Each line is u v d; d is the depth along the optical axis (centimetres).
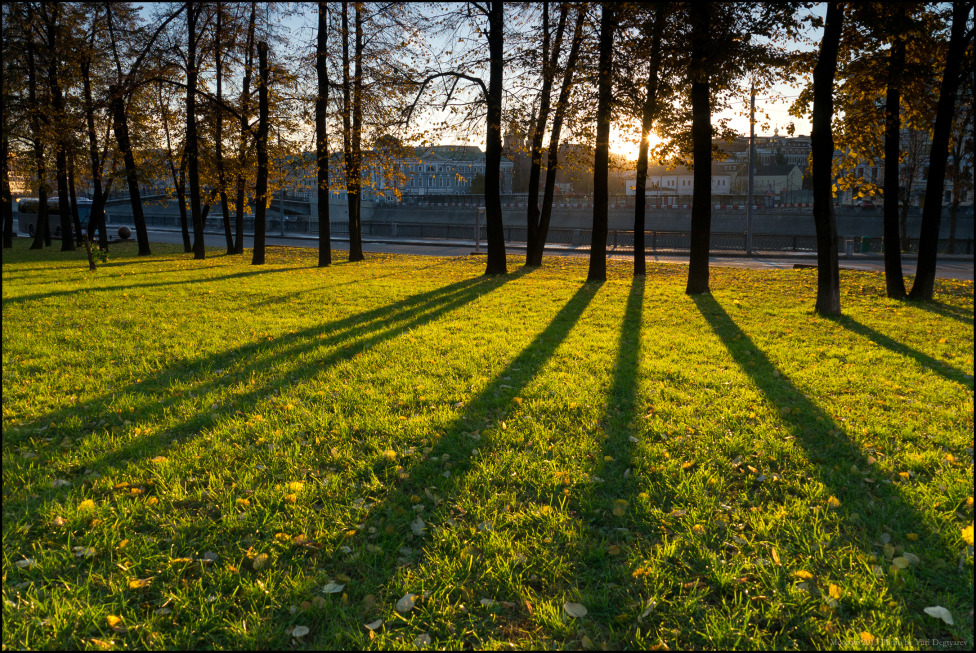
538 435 498
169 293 1377
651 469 431
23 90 2583
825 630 268
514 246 3956
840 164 1541
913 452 459
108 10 2445
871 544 335
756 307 1237
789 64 1272
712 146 1734
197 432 511
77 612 278
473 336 912
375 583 308
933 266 1331
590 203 7475
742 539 338
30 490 398
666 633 271
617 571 314
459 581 306
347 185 2245
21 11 2289
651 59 1563
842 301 1329
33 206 4616
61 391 619
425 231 5256
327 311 1153
